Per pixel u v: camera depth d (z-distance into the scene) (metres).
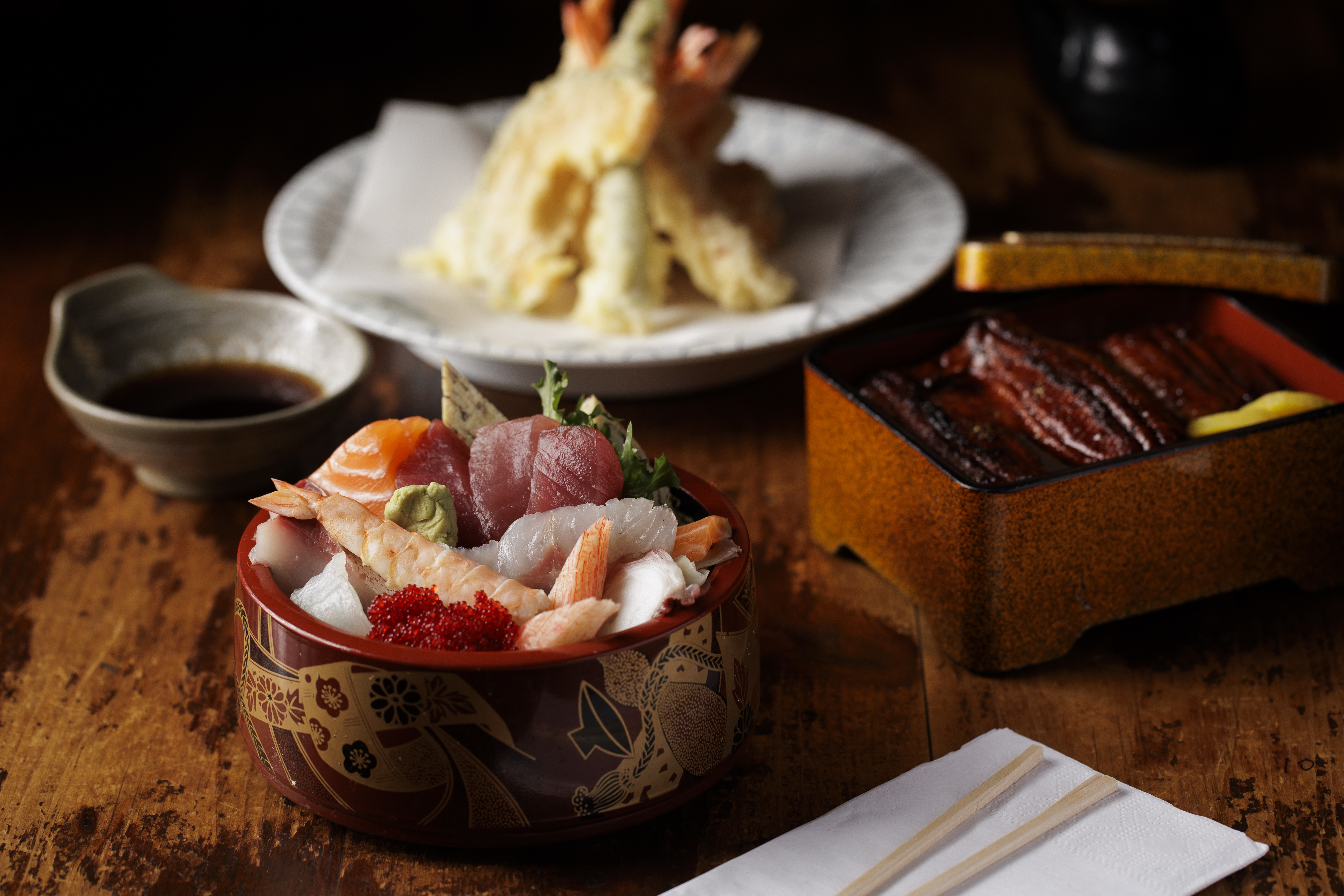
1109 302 0.97
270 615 0.78
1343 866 0.80
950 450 0.89
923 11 1.82
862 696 0.88
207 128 1.52
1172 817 0.81
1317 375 0.92
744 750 0.82
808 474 0.99
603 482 0.80
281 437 0.95
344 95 1.60
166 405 1.00
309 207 1.15
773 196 1.14
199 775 0.85
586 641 0.77
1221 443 0.86
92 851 0.81
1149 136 1.34
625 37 1.11
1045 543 0.86
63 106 1.58
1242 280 0.92
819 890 0.78
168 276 1.14
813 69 1.65
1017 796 0.81
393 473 0.82
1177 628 0.91
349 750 0.78
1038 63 1.39
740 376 1.06
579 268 1.13
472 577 0.78
